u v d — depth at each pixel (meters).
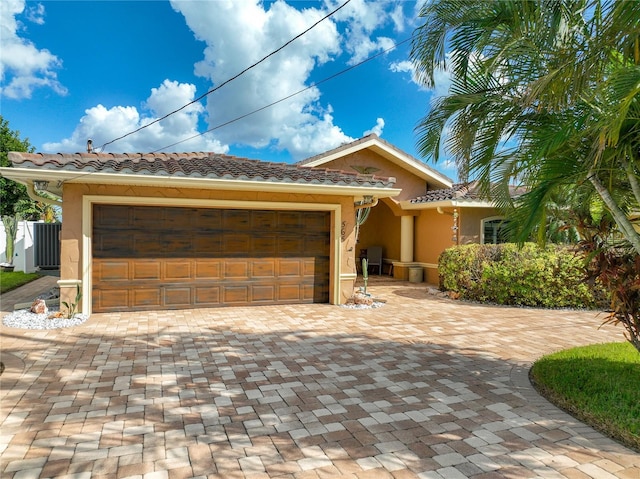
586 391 5.14
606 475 3.47
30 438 4.02
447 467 3.59
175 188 10.12
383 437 4.12
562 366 6.14
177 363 6.43
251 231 11.20
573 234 7.48
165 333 8.27
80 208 9.46
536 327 9.27
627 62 4.18
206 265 10.78
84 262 9.49
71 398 5.01
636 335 5.47
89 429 4.21
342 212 11.84
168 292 10.45
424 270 17.73
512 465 3.63
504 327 9.25
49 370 6.01
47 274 18.41
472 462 3.67
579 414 4.66
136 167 9.12
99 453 3.75
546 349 7.48
